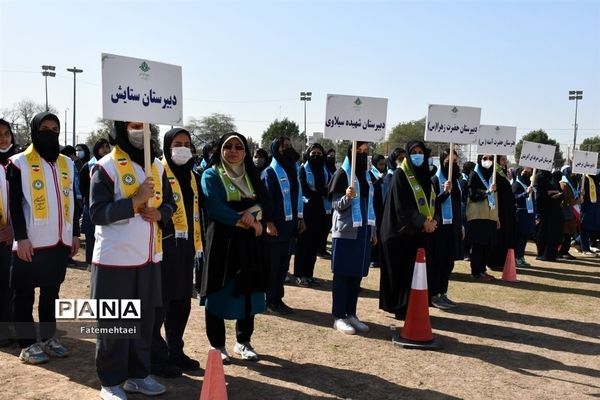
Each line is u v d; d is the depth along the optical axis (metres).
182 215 4.55
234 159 4.80
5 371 4.61
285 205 6.84
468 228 9.27
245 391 4.41
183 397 4.20
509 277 9.38
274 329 6.23
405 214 6.03
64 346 5.33
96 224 3.78
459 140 6.97
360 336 6.07
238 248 4.73
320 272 9.98
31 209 4.75
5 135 5.25
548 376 5.01
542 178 11.63
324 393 4.44
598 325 6.81
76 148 11.23
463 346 5.84
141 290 3.94
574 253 13.31
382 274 6.43
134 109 3.87
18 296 4.83
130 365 4.20
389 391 4.54
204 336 5.88
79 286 7.90
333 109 5.95
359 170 6.16
